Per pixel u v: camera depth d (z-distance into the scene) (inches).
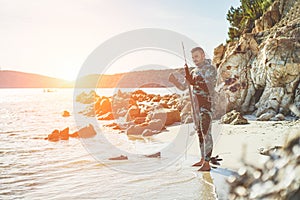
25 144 427.8
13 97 2434.8
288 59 536.4
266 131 388.2
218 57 848.3
